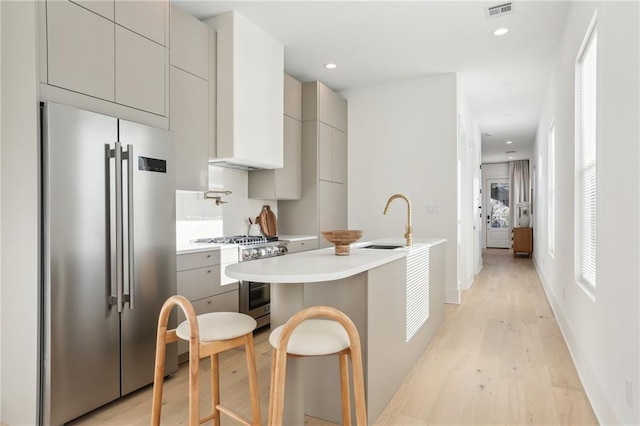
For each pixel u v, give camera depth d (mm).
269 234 4621
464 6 3256
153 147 2486
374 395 2102
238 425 2057
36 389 1973
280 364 1302
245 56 3502
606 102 2023
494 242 12766
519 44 3982
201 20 3510
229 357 3051
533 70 4730
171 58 2986
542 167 6438
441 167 4906
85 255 2109
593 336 2324
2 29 2076
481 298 5152
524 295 5332
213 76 3406
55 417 1987
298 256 2352
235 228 4238
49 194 1957
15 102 2021
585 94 2916
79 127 2088
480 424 2072
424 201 5000
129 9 2445
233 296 3400
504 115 6984
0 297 2105
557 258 4168
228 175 4156
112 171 2232
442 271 3844
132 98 2453
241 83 3457
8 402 2090
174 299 1609
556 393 2420
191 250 2955
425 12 3354
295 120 4652
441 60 4414
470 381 2596
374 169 5305
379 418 2135
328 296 2119
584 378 2508
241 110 3457
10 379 2078
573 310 3074
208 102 3346
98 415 2186
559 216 4035
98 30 2256
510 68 4660
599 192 2162
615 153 1874
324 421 2109
